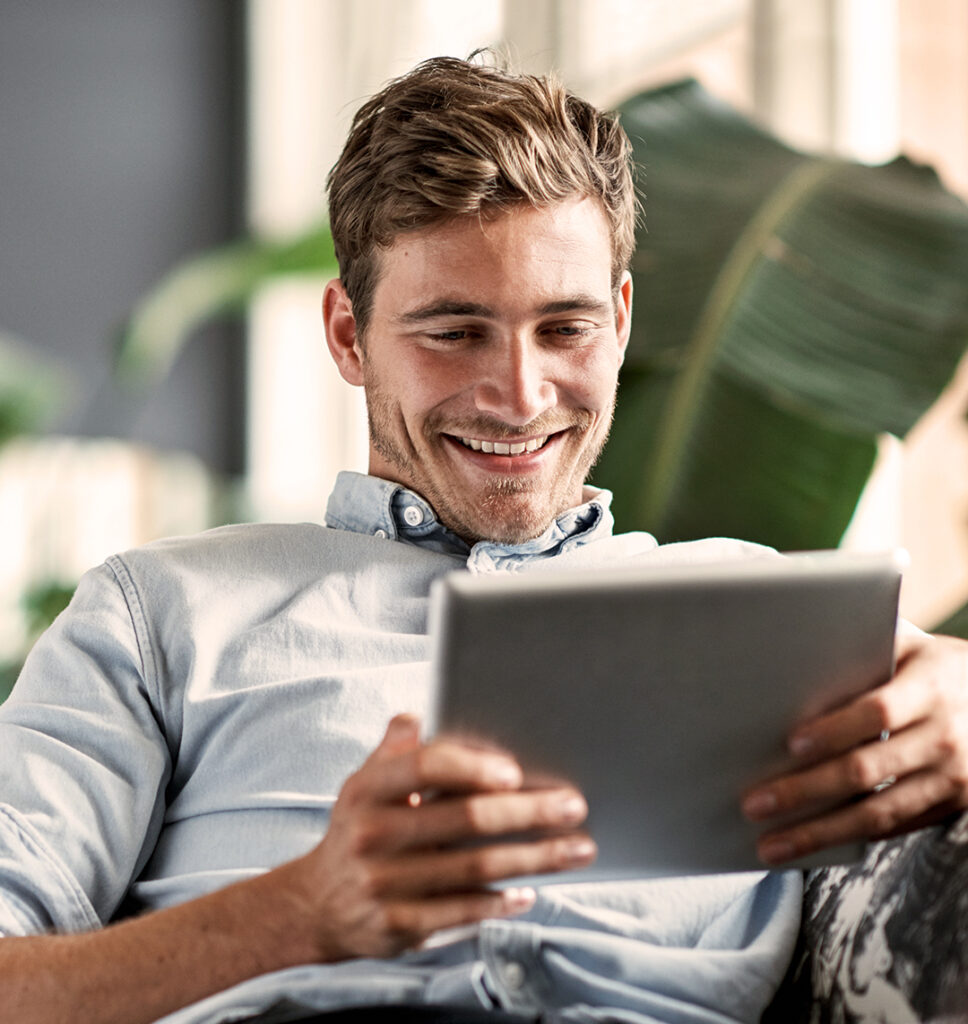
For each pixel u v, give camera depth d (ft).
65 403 11.23
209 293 8.22
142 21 11.55
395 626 3.92
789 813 2.97
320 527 4.09
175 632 3.82
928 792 3.01
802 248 5.83
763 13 9.17
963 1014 2.75
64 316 11.36
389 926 2.69
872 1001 3.11
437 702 2.67
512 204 3.86
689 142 6.34
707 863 3.04
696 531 5.68
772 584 2.74
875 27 8.96
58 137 11.39
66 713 3.69
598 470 5.81
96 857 3.53
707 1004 3.25
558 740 2.74
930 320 5.65
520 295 3.87
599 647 2.68
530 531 4.08
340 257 4.29
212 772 3.70
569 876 2.96
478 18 10.34
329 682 3.71
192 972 2.92
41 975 3.00
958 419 6.91
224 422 11.62
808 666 2.85
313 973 3.22
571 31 9.80
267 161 11.61
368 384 4.22
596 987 3.17
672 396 5.73
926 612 8.49
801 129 9.02
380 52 11.08
